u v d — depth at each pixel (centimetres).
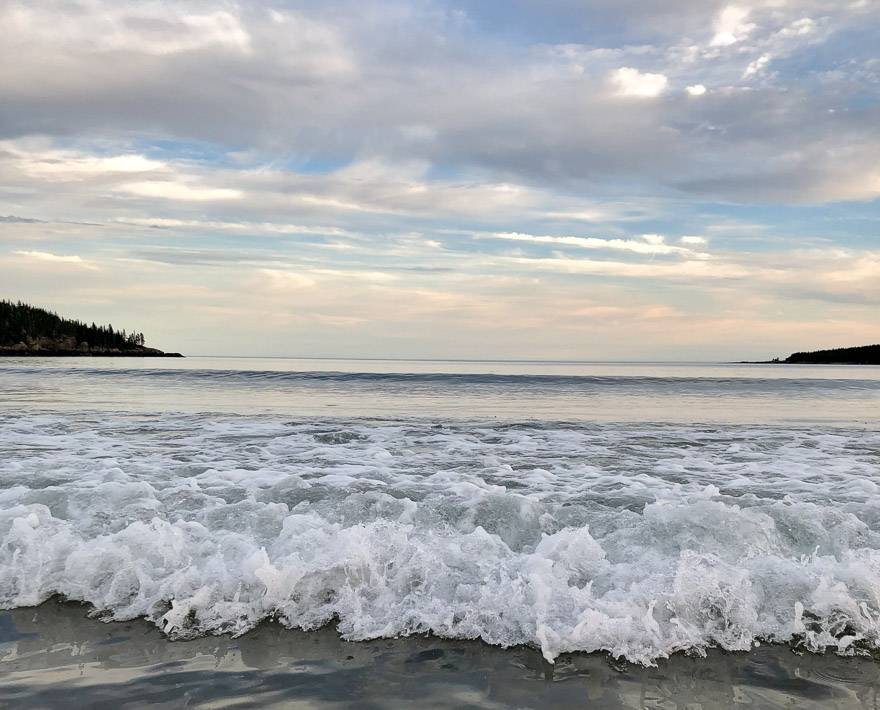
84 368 4309
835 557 494
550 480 753
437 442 1081
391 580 450
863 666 368
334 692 336
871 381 3284
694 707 325
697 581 429
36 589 452
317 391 2569
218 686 341
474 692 338
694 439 1138
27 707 318
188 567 466
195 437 1082
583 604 414
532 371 6769
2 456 863
